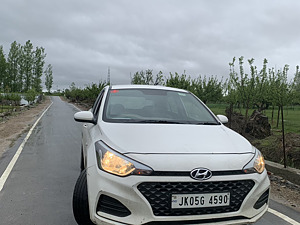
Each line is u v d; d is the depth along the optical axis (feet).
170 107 13.23
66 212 12.46
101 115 12.01
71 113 82.79
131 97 13.57
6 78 236.22
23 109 102.06
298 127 52.80
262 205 9.29
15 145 28.37
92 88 111.34
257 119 38.27
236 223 8.43
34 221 11.53
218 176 8.32
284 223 12.05
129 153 8.61
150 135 9.72
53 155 23.94
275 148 26.25
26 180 16.83
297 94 24.41
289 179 18.69
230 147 9.52
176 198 8.05
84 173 10.03
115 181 8.25
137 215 7.97
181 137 9.73
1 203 13.32
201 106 14.07
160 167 8.14
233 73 29.25
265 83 27.84
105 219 8.27
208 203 8.23
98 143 9.70
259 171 9.12
